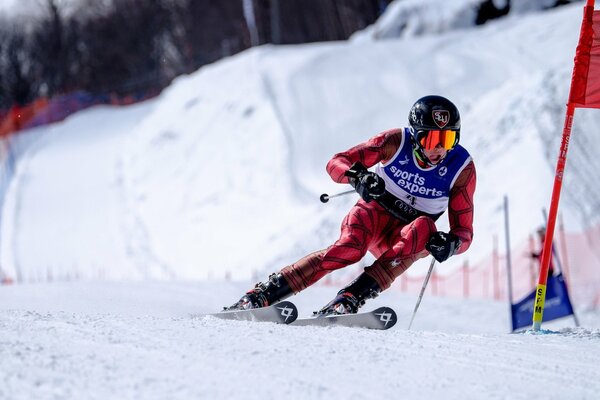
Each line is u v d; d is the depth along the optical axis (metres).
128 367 7.24
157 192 61.47
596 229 35.03
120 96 122.12
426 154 11.27
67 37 128.88
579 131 42.94
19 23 126.94
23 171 73.62
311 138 57.34
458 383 7.57
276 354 8.16
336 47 69.75
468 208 11.55
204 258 49.28
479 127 47.06
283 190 52.59
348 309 11.14
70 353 7.64
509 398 7.12
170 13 130.88
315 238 44.69
